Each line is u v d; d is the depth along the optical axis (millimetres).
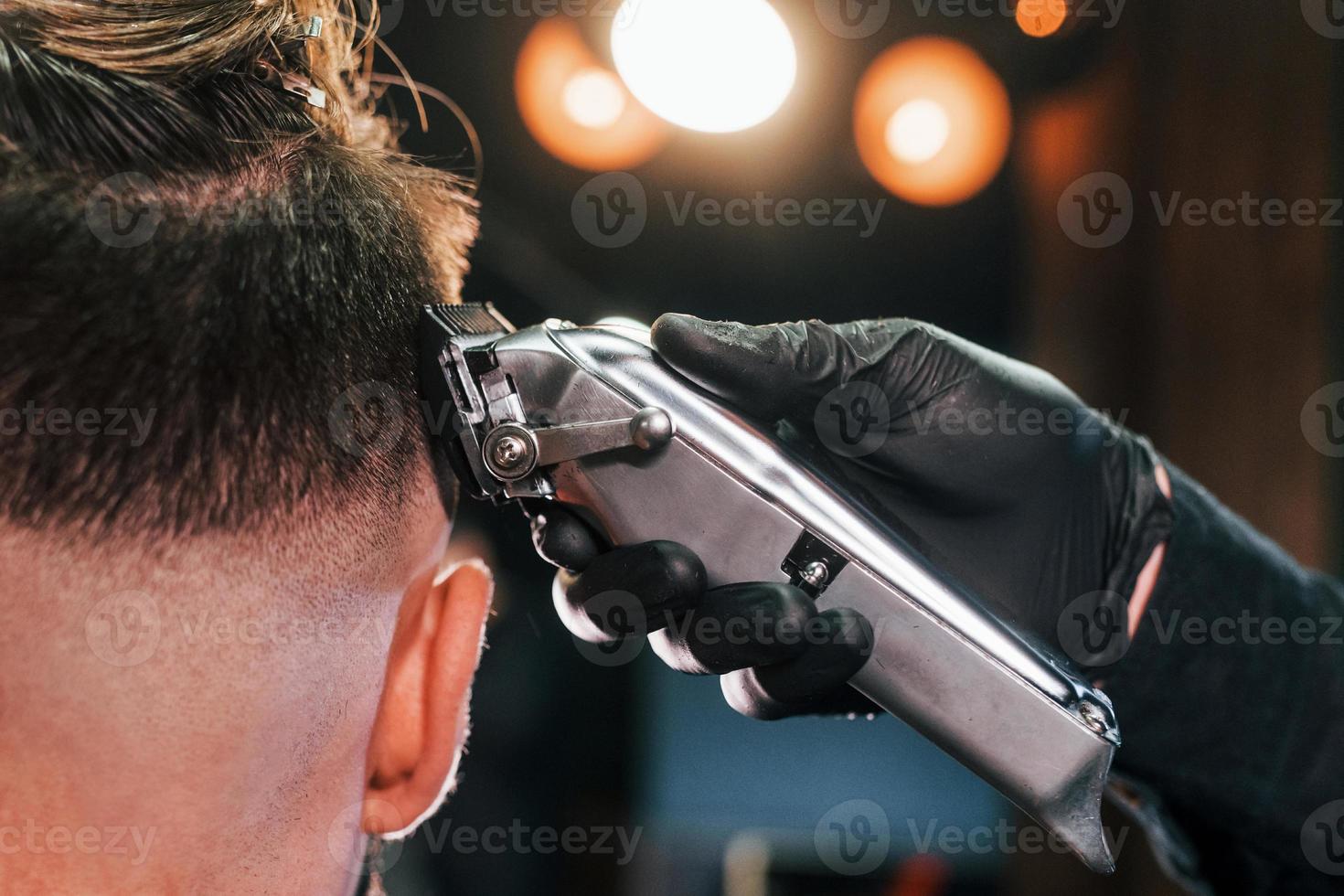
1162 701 806
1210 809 840
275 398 419
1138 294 2414
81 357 384
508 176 3244
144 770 400
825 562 546
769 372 581
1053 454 724
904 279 3766
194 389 400
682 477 543
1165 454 2289
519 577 2096
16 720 381
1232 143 2119
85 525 379
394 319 506
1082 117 2723
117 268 396
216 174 430
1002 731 544
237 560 405
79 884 398
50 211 391
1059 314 2764
